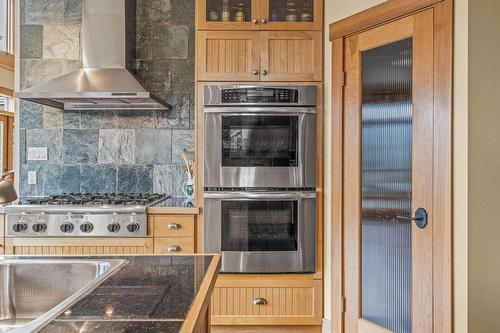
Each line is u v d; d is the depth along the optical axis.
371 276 2.42
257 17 2.78
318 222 2.76
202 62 2.78
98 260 1.37
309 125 2.73
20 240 2.69
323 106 2.76
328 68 2.73
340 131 2.60
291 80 2.77
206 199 2.72
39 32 3.35
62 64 3.36
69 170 3.36
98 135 3.37
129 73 3.06
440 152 2.04
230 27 2.78
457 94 1.97
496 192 1.99
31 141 3.35
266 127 2.73
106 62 3.08
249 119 2.73
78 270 1.34
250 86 2.73
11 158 5.12
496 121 1.99
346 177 2.57
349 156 2.55
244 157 2.73
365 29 2.44
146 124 3.37
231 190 2.74
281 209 2.74
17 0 3.35
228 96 2.73
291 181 2.74
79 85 2.90
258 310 2.73
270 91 2.73
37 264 1.34
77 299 0.97
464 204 1.94
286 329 2.78
